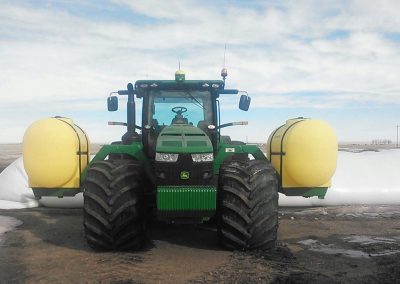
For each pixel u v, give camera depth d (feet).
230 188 19.83
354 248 21.50
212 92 24.13
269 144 25.88
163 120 23.91
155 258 19.22
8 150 209.97
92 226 19.80
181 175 19.39
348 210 33.19
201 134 20.71
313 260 19.03
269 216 19.81
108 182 19.86
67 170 22.12
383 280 16.05
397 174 36.60
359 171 36.65
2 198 34.78
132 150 22.34
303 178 23.09
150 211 22.39
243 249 20.04
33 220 28.94
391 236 24.52
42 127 21.97
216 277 16.39
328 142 22.99
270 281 15.84
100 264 18.31
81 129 24.52
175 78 23.49
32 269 17.70
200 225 26.48
